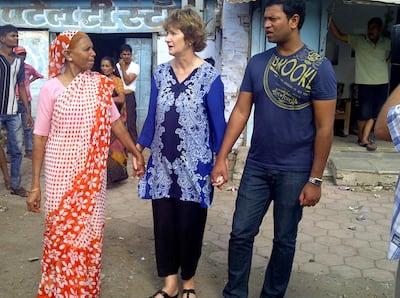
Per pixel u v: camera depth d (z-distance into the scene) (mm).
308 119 2713
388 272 3740
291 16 2576
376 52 7027
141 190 3094
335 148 7109
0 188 5781
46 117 2758
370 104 7090
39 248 4043
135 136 7586
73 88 2709
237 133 2904
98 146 2787
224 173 2902
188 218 3020
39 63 8664
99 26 8516
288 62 2658
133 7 8398
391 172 5992
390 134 1922
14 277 3525
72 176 2744
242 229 2904
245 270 2998
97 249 2904
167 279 3225
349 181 6051
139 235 4406
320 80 2584
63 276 2795
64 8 8469
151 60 8578
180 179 2965
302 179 2789
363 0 5871
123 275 3611
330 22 7117
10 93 5242
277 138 2760
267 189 2916
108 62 5859
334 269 3787
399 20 8438
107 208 5207
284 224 2883
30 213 4914
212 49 8141
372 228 4703
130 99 7438
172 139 2926
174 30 2814
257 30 7141
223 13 7199
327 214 5090
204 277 3609
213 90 2896
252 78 2805
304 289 3459
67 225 2756
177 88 2910
